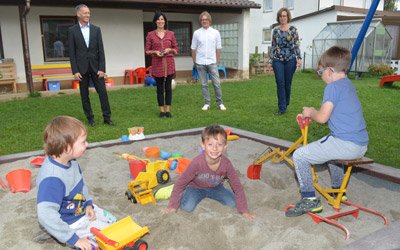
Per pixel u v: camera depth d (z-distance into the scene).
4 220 3.09
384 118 7.43
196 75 15.30
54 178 2.54
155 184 3.84
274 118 7.46
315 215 3.07
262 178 4.15
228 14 16.09
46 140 2.53
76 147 2.56
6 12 12.07
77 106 9.32
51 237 2.81
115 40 14.25
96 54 6.78
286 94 7.95
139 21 14.57
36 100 10.43
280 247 2.56
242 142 5.63
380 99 10.11
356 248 2.31
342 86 3.24
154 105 9.27
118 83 14.59
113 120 7.47
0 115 8.21
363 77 17.03
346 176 3.32
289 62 7.62
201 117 7.70
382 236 2.45
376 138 5.82
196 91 11.86
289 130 6.43
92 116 7.07
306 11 22.48
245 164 4.61
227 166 3.25
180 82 14.60
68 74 13.16
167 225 2.90
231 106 9.02
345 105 3.20
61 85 13.30
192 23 16.56
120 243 2.57
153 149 4.94
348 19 19.80
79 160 4.69
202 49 8.24
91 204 2.94
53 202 2.50
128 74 14.70
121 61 14.50
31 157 4.83
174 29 16.27
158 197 3.64
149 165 4.00
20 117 7.97
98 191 3.82
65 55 13.47
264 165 4.52
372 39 16.53
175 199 3.23
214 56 8.30
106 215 3.05
